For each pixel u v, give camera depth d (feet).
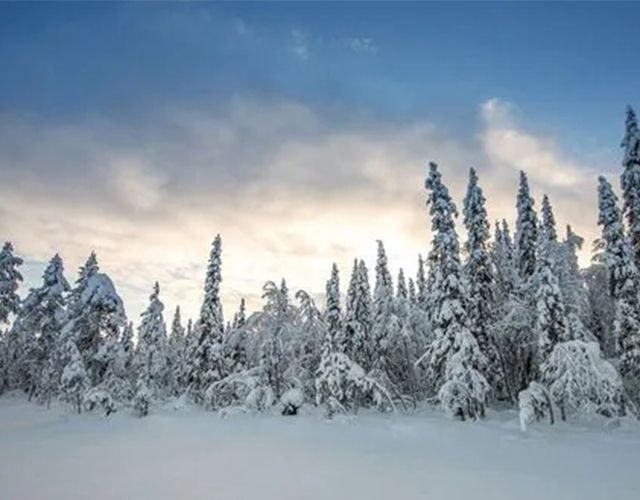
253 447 70.38
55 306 166.50
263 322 129.08
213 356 141.49
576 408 93.97
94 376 139.33
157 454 64.08
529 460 61.11
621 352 110.42
